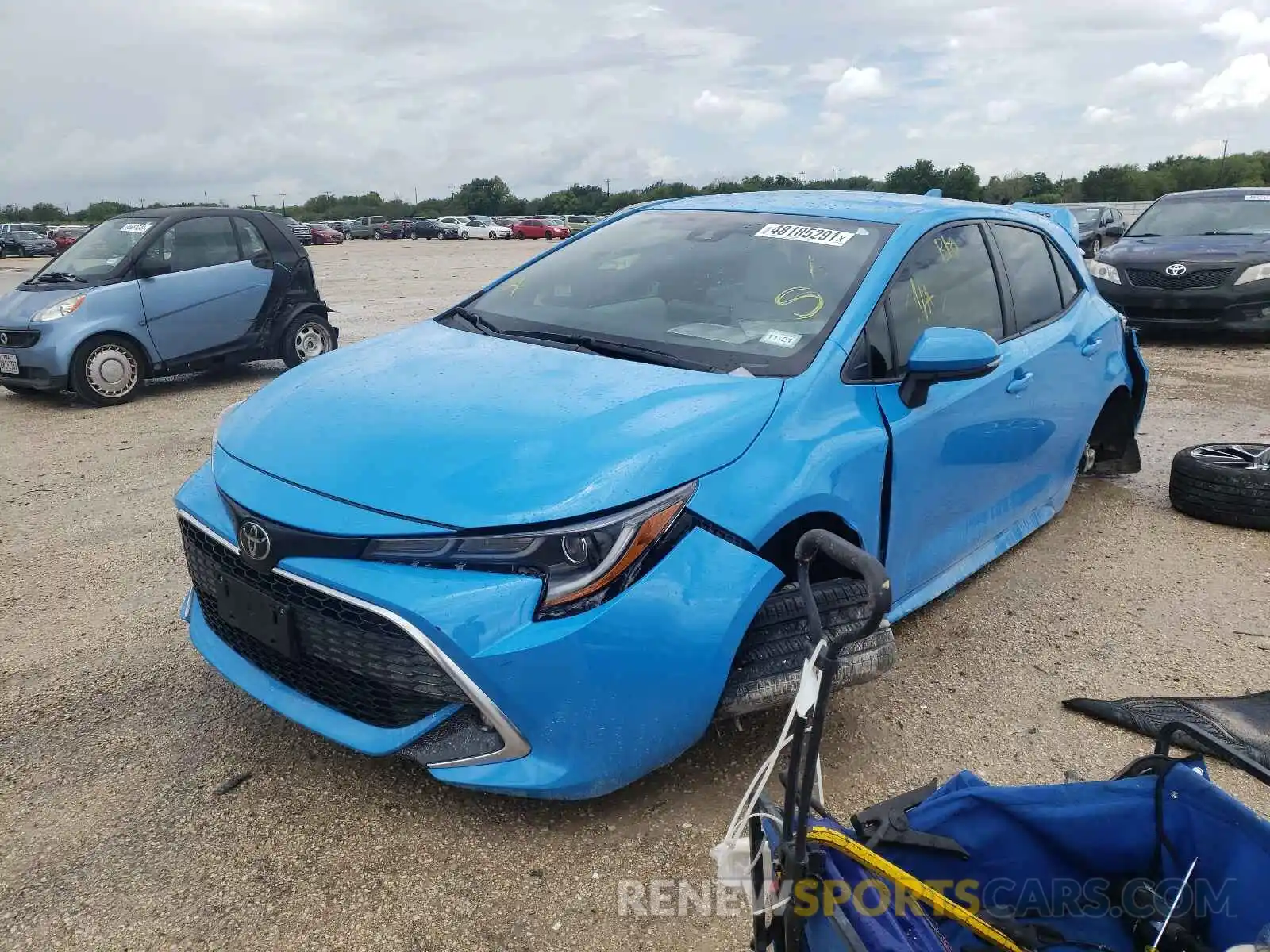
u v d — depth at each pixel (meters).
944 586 3.70
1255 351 10.31
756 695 2.57
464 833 2.58
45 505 5.47
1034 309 4.32
